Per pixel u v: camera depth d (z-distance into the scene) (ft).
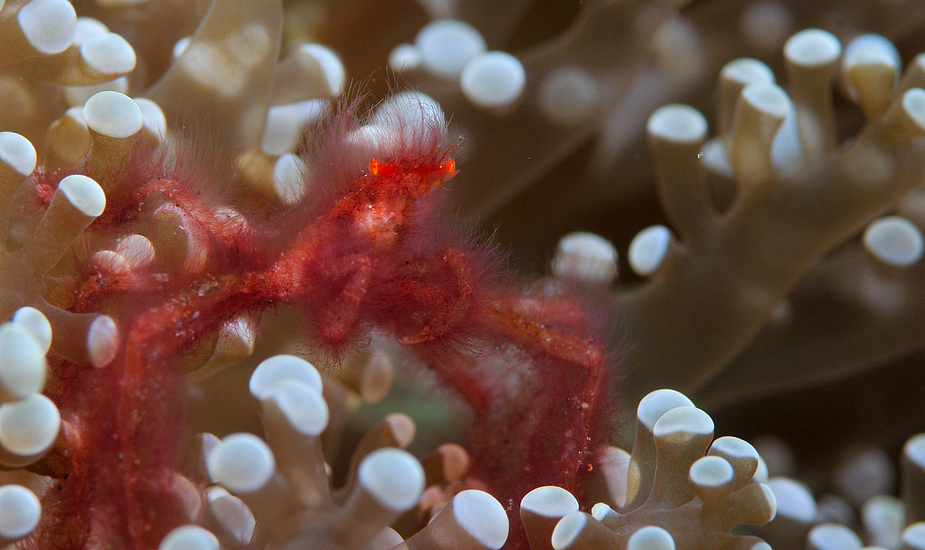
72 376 0.54
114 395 0.53
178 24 0.61
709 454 0.55
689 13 0.67
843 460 0.66
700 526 0.55
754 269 0.62
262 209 0.58
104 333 0.54
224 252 0.56
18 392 0.51
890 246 0.62
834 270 0.63
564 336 0.57
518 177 0.63
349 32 0.64
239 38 0.58
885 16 0.66
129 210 0.56
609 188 0.66
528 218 0.66
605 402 0.57
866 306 0.63
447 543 0.54
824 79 0.62
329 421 0.61
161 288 0.55
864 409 0.66
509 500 0.57
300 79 0.60
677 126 0.62
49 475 0.54
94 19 0.61
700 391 0.64
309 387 0.53
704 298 0.62
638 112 0.66
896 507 0.64
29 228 0.55
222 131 0.59
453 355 0.57
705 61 0.66
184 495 0.54
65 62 0.56
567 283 0.59
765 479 0.57
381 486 0.52
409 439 0.59
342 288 0.56
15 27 0.55
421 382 0.62
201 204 0.56
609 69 0.63
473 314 0.57
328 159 0.57
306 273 0.56
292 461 0.53
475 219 0.62
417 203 0.57
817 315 0.63
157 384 0.54
